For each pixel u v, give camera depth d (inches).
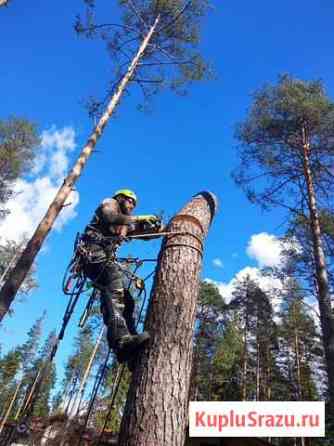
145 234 148.3
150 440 98.9
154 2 451.8
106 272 141.0
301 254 526.6
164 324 118.2
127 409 107.3
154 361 111.5
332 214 493.7
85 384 632.4
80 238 148.4
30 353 1624.0
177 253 135.8
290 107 502.3
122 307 135.1
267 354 1034.7
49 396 1274.6
